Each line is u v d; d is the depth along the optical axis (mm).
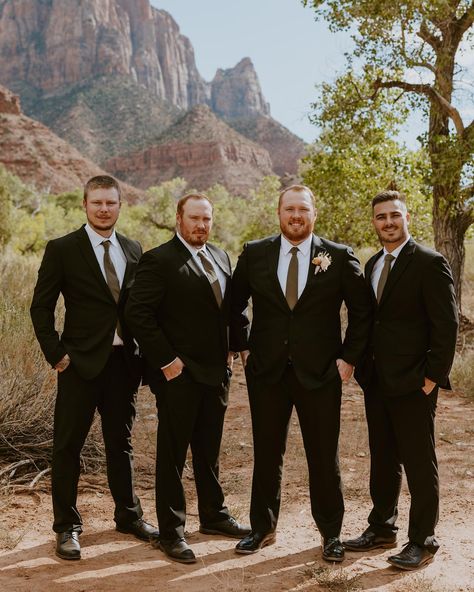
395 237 3770
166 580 3438
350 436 6340
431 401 3744
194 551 3857
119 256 4047
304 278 3812
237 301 4066
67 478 3852
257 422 3918
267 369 3803
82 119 181375
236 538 4074
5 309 7141
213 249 4145
